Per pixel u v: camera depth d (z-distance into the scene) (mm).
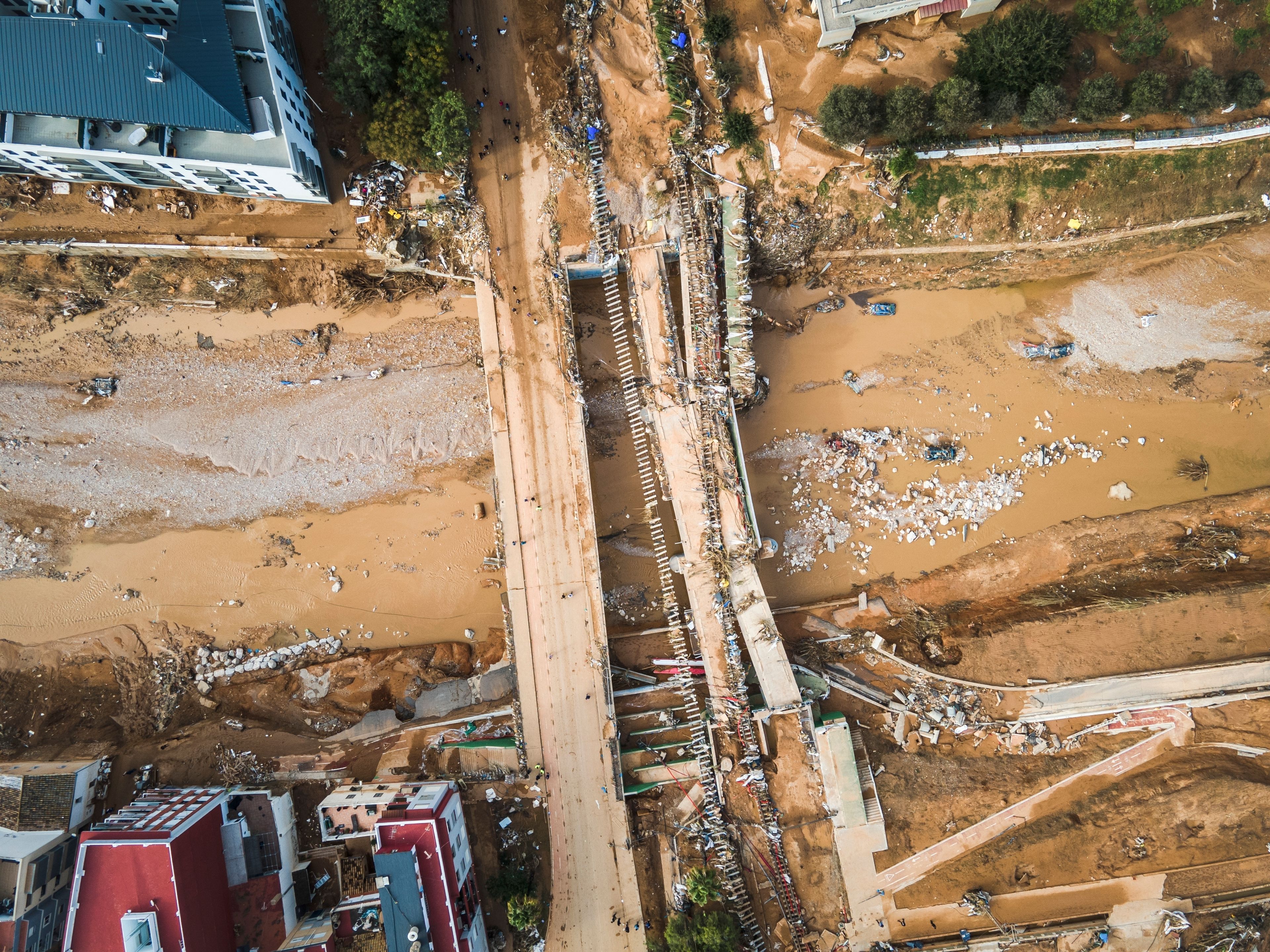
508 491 33500
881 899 32188
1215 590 33969
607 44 32844
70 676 34719
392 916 28078
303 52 32844
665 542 35312
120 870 27531
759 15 32844
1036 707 33531
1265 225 35281
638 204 33062
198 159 29031
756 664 32969
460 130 30844
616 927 32188
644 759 33312
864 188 33031
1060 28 31125
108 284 34469
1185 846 31797
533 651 33062
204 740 33438
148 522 35375
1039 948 31812
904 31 32906
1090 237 34312
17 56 26797
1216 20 32688
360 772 33000
